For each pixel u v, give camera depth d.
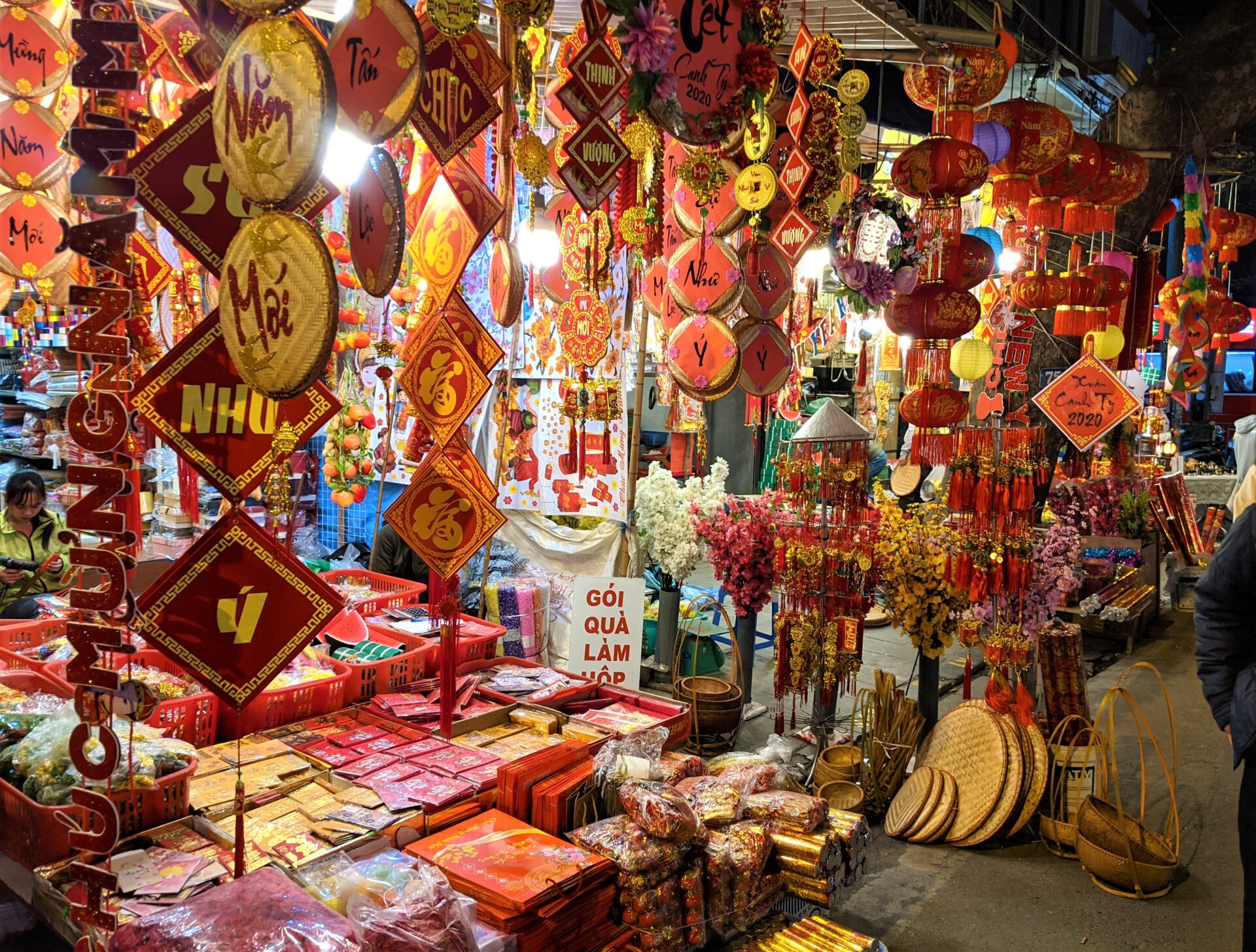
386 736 2.66
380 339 3.12
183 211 1.35
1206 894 3.29
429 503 2.28
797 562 3.85
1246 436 7.17
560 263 3.10
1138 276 5.36
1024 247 4.07
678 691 4.17
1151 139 5.59
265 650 1.54
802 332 4.52
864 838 2.70
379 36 1.62
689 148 2.59
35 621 3.05
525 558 5.21
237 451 1.47
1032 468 3.64
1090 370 4.18
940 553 3.91
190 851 1.97
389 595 3.59
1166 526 7.79
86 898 1.53
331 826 2.10
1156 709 5.19
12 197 2.48
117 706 1.40
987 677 5.68
